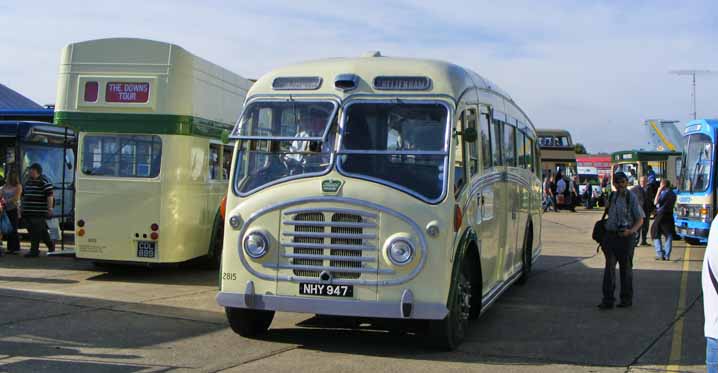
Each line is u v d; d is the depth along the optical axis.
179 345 7.71
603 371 6.95
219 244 13.49
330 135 7.39
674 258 16.91
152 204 11.80
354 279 7.03
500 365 7.09
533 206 13.41
